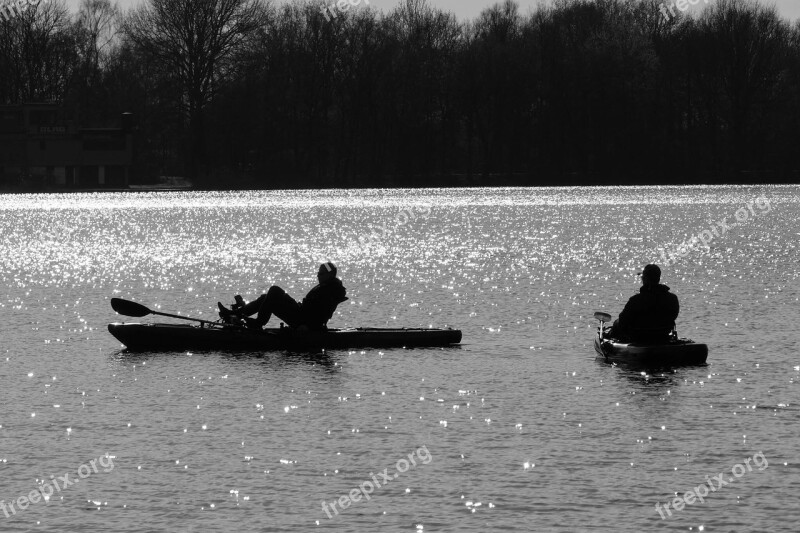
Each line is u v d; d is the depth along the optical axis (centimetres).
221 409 5294
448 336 7094
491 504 3950
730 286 10175
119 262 13812
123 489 4122
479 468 4331
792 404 5275
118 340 7156
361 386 5797
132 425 4988
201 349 6919
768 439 4675
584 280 11019
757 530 3697
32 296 9925
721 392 5553
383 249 15712
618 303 9156
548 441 4681
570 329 7744
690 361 6288
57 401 5475
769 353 6600
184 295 10138
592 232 18962
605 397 5481
